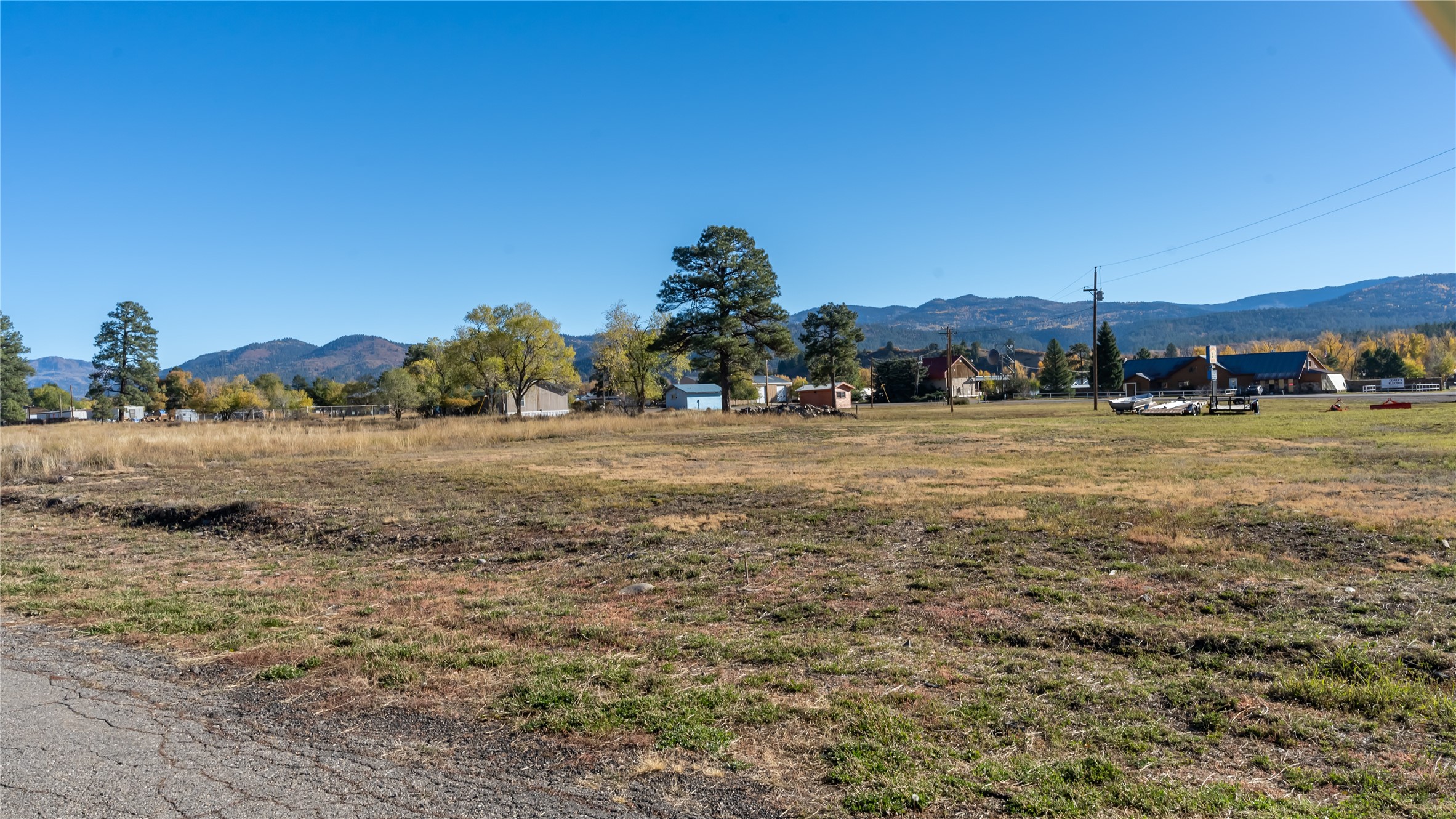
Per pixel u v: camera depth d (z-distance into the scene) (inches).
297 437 1187.9
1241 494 498.3
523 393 2655.0
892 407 3203.7
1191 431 1179.3
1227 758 160.1
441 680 216.8
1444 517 388.8
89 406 3811.5
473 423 1692.9
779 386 4591.5
